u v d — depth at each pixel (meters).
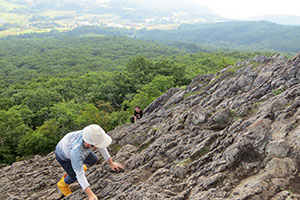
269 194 3.97
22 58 179.00
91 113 30.41
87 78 72.75
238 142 5.14
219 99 10.78
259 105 7.32
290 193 3.86
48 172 10.45
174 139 7.54
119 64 152.25
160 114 12.90
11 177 10.80
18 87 76.00
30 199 7.89
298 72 8.02
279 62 11.48
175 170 5.77
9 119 33.34
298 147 4.59
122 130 13.10
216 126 7.25
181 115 9.46
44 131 28.27
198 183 5.05
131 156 8.05
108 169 7.38
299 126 5.04
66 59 162.00
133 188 5.73
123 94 61.41
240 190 4.25
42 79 90.69
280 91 7.81
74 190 7.01
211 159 5.56
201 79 16.97
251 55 135.25
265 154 4.86
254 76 11.18
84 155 4.26
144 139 9.71
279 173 4.31
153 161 6.74
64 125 32.19
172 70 67.38
